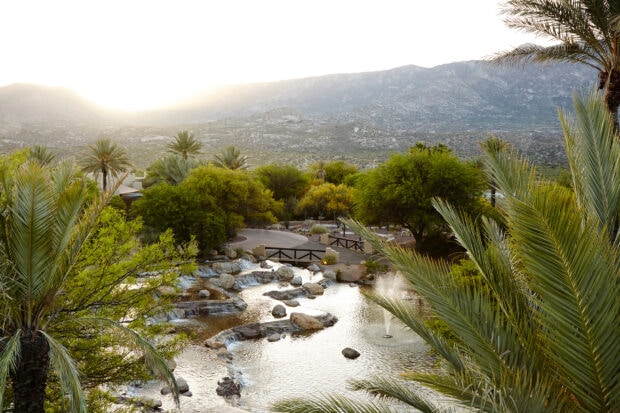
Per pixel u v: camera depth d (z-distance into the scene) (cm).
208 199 3372
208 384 1418
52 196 611
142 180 5819
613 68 1052
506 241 534
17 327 625
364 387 512
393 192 3112
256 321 2033
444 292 466
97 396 858
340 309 2228
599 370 357
